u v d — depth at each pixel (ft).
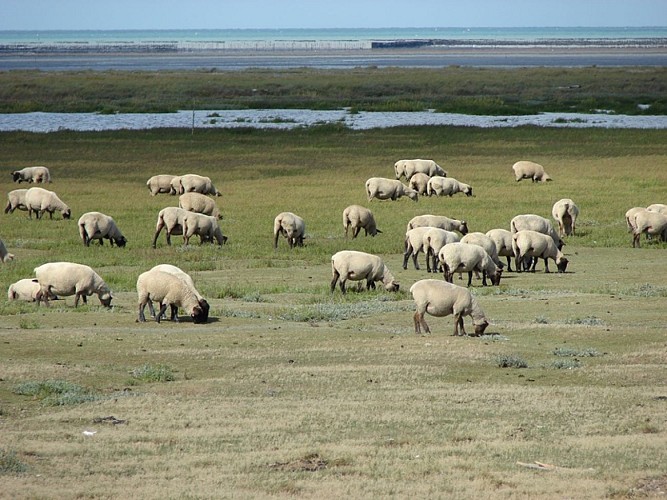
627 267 236.63
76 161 485.15
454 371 131.34
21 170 416.05
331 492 81.20
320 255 254.27
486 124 645.92
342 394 118.52
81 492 80.59
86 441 97.76
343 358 139.03
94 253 255.91
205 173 447.42
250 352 142.51
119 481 84.48
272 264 242.99
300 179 427.33
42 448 94.73
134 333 155.43
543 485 83.10
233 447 95.91
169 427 103.19
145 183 416.05
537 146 529.45
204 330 159.53
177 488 82.33
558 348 145.28
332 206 351.25
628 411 110.22
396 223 308.81
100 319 167.63
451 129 601.62
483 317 153.79
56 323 163.73
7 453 92.02
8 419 106.83
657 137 551.59
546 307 184.24
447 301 152.97
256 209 344.49
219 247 266.36
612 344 150.00
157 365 133.18
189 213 266.98
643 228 268.00
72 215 332.39
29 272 222.48
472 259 200.54
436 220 249.55
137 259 247.09
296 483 83.56
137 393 119.34
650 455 92.89
